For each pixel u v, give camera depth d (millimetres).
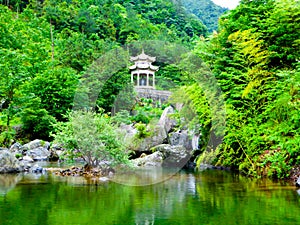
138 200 5375
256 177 8172
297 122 8070
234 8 11109
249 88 9039
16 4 38938
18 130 15781
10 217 4195
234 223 3961
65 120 16469
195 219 4164
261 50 9516
